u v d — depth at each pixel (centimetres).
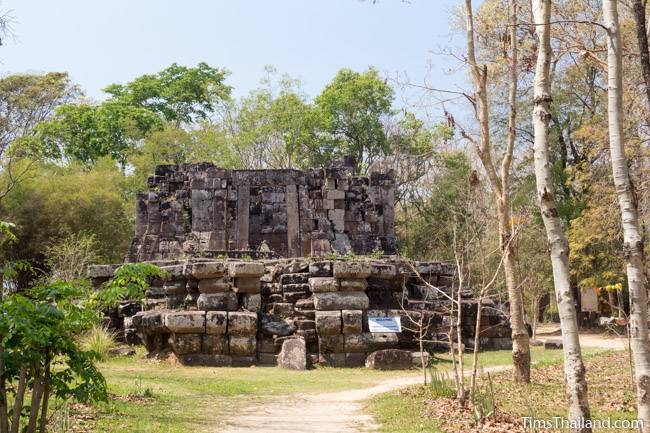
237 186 3934
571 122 4375
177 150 6022
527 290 3756
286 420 1270
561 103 4188
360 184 4169
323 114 6262
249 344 2192
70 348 834
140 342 2416
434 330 2461
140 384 1561
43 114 6272
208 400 1491
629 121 2598
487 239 3447
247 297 2314
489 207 3609
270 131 6291
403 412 1315
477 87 1633
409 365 2150
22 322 762
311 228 3938
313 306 2316
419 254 5347
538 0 1150
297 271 2444
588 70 3444
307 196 3988
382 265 2455
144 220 3969
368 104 6278
